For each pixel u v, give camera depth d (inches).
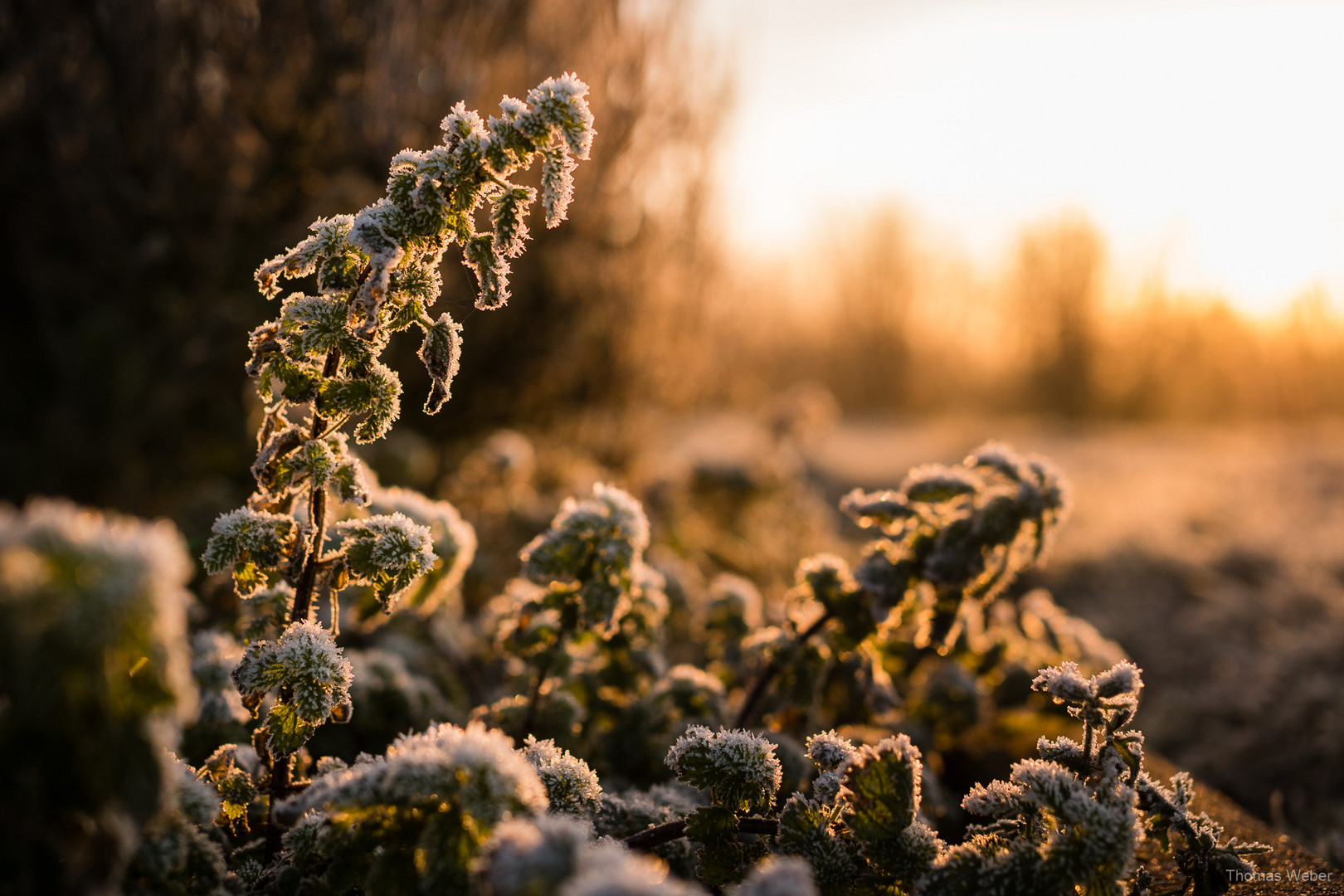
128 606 24.6
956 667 85.0
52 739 26.6
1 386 168.9
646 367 209.3
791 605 70.2
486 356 182.4
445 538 62.1
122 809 26.9
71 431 158.4
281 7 153.2
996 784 45.0
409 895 34.8
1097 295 794.2
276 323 42.4
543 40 170.4
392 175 41.1
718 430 445.7
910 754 42.3
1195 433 579.2
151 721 27.6
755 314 269.6
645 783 67.1
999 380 893.2
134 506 155.5
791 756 61.3
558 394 196.7
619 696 71.1
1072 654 85.3
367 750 67.2
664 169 199.3
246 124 159.3
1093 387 791.7
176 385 157.1
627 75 181.2
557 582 61.5
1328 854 78.0
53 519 25.0
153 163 159.6
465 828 34.9
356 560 43.0
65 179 157.8
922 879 39.9
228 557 41.7
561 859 28.6
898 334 925.2
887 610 61.1
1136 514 258.2
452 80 155.3
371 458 141.4
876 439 575.2
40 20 148.9
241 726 56.7
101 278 165.6
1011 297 858.1
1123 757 45.5
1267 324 459.2
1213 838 47.9
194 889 37.6
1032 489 58.9
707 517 173.9
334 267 41.2
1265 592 178.7
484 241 40.7
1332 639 136.6
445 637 89.2
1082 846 39.1
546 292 184.9
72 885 28.3
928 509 63.1
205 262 162.2
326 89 152.3
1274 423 538.6
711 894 45.5
